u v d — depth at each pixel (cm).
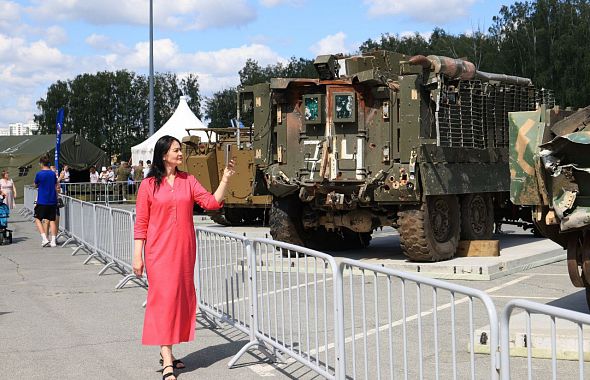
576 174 701
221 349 746
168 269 638
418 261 1235
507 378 385
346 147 1252
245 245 714
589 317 330
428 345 731
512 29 6159
